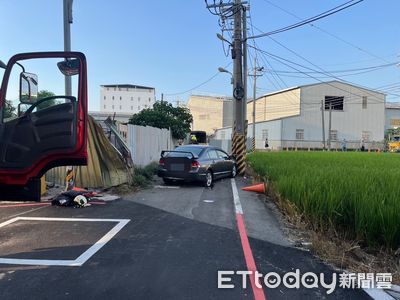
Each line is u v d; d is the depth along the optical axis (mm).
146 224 8305
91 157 12852
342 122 64875
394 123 77188
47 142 5656
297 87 64562
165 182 15367
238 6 19922
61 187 12883
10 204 10375
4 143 5680
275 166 15227
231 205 10820
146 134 19969
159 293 4711
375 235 6508
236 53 19969
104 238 7129
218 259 6016
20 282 5016
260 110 79562
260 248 6645
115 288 4840
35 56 5625
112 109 120938
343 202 7477
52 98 5699
